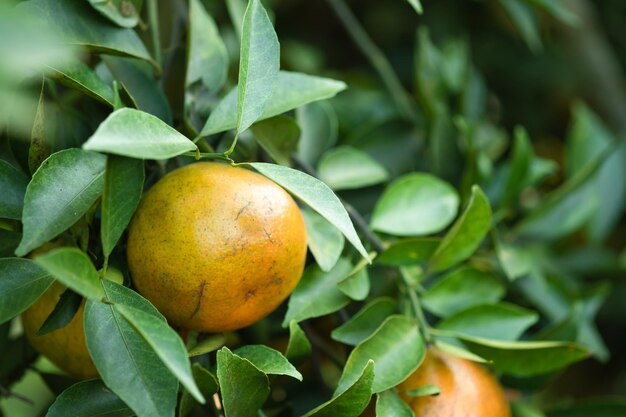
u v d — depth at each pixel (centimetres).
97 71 48
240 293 43
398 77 81
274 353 43
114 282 42
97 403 43
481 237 49
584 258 66
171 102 53
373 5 85
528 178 61
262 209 42
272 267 43
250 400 44
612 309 72
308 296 47
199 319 43
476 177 58
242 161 49
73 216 41
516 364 49
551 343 49
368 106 67
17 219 43
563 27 79
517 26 72
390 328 47
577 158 67
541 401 78
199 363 44
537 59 82
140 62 49
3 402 64
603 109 82
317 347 52
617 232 81
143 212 43
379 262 50
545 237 62
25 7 43
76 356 46
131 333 41
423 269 52
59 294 46
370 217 59
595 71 81
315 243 47
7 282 42
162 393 40
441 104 66
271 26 44
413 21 83
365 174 56
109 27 46
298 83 48
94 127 48
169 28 65
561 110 85
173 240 42
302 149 55
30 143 44
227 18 68
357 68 84
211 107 49
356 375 45
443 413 47
